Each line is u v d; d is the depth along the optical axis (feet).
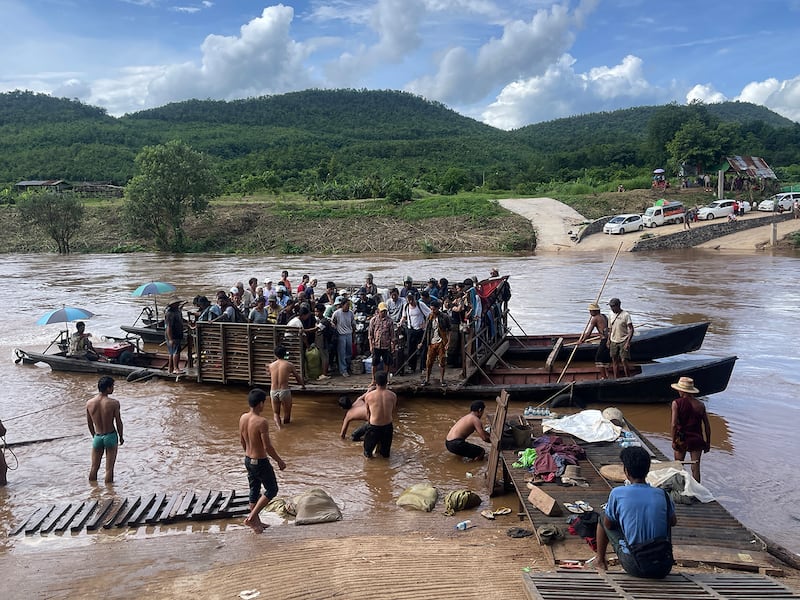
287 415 38.19
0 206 228.43
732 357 39.47
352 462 32.48
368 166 357.00
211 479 30.48
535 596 16.21
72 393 45.60
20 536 24.58
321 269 129.90
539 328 65.87
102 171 337.93
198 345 44.75
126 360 51.49
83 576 20.92
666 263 120.78
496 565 20.80
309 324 43.45
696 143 204.74
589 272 110.73
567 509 23.26
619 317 41.34
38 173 330.95
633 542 17.43
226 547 23.16
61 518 25.99
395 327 44.83
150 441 35.78
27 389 46.80
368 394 32.60
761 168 201.16
